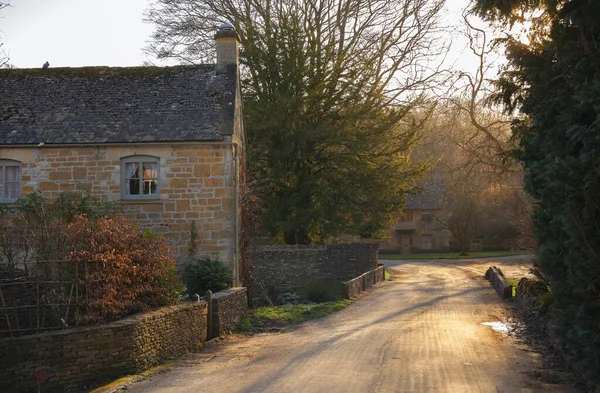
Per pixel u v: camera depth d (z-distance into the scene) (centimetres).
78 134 2045
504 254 5850
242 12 3259
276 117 2900
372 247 3616
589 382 862
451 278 3684
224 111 2080
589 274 802
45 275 1166
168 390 1000
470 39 2256
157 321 1238
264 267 3009
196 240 2022
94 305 1155
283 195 3127
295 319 1886
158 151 2039
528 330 1560
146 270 1306
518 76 1176
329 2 3212
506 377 1025
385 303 2327
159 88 2189
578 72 830
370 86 3147
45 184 2033
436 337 1452
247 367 1162
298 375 1059
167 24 3341
